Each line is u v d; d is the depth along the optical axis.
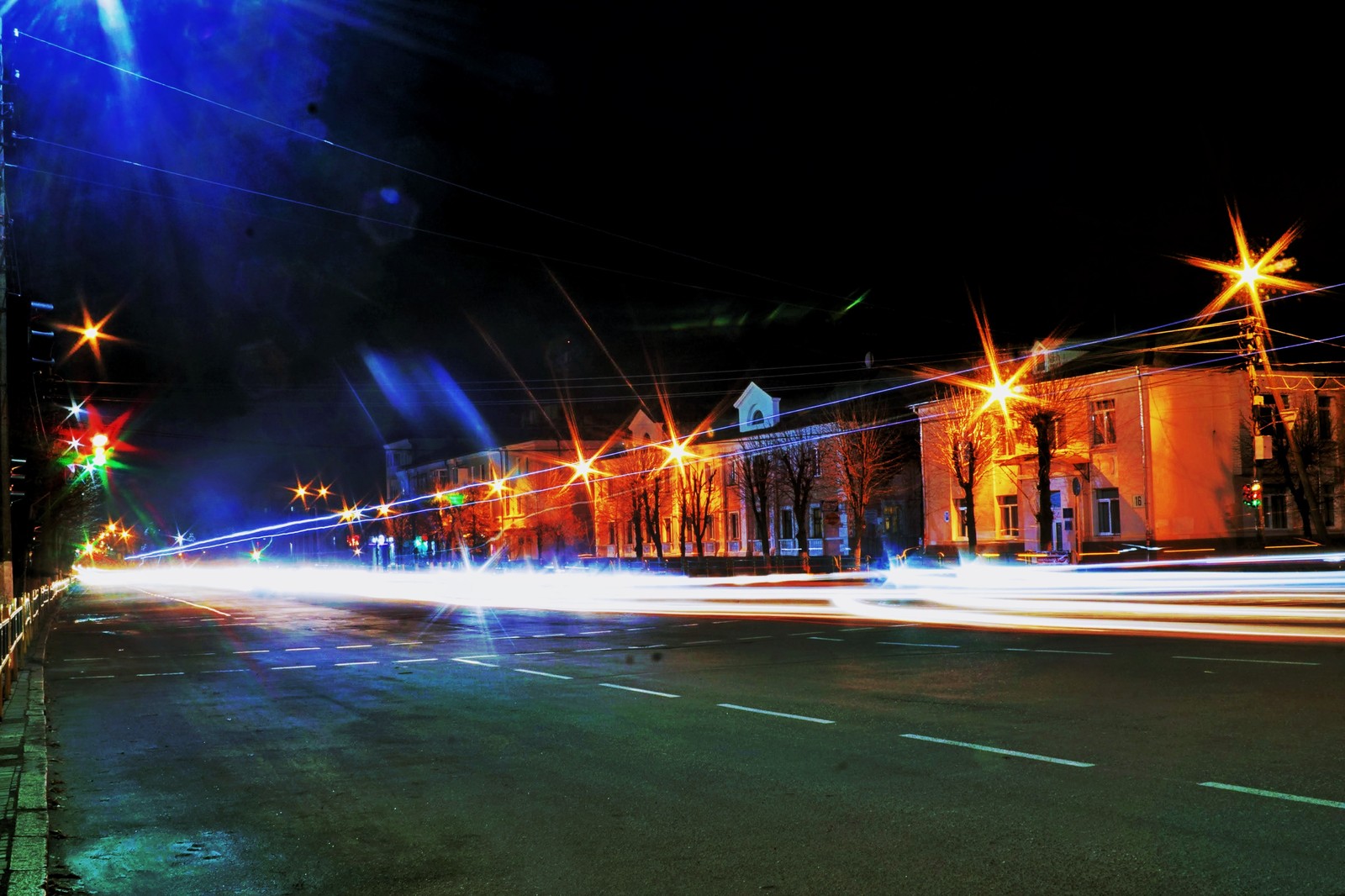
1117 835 5.83
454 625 24.42
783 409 59.75
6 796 7.17
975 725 9.37
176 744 9.79
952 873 5.27
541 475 74.50
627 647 17.78
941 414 47.91
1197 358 40.00
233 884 5.52
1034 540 44.66
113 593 57.75
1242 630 17.58
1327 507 40.84
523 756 8.58
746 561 59.66
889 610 25.61
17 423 27.91
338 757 8.84
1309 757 7.64
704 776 7.65
